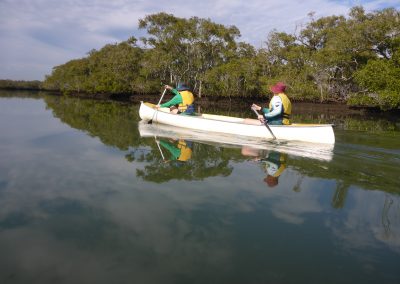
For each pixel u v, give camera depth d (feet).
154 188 12.69
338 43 67.82
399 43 60.34
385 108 59.31
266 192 12.46
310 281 7.23
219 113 54.19
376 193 12.55
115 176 14.16
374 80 57.52
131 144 21.25
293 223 9.95
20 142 20.99
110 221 9.82
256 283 7.11
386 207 11.22
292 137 22.39
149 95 104.42
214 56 98.94
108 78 104.06
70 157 17.34
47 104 62.23
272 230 9.48
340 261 8.02
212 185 13.15
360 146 20.88
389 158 17.81
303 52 86.43
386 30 61.16
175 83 103.86
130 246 8.45
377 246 8.73
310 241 8.92
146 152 18.94
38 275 7.20
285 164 16.43
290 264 7.84
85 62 147.95
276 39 89.66
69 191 12.23
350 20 69.62
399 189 13.01
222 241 8.80
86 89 119.65
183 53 100.63
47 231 9.16
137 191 12.32
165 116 30.12
